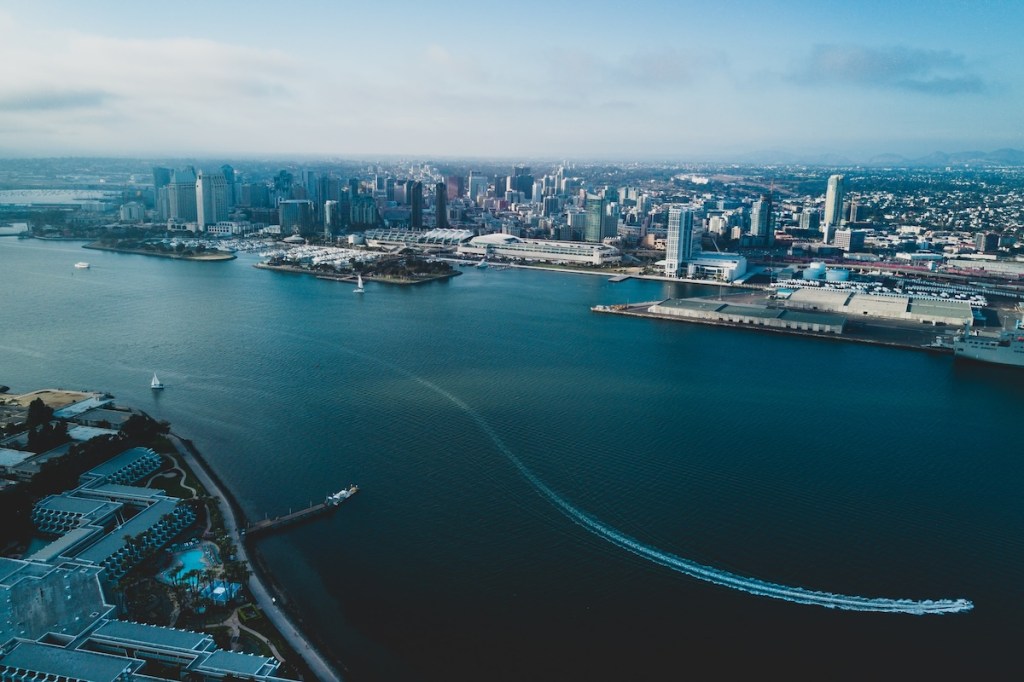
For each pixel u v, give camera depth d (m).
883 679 152.12
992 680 152.38
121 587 164.75
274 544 198.38
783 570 189.75
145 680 138.38
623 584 182.62
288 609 170.25
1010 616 173.12
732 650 160.00
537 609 172.75
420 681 148.75
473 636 163.00
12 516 193.88
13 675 136.62
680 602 176.00
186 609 166.12
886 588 183.12
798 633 165.75
